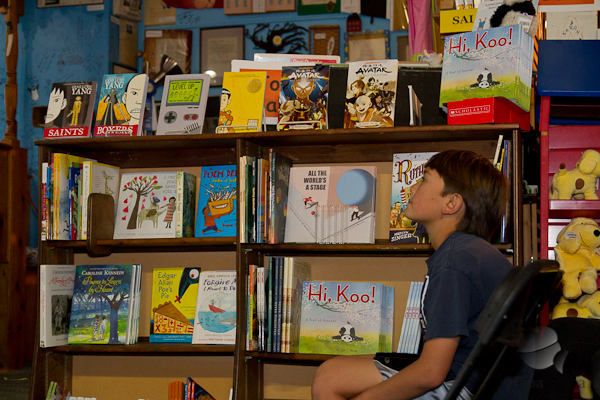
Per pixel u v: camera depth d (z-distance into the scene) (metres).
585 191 2.20
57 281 2.35
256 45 5.74
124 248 2.57
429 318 1.27
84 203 2.37
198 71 5.84
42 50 5.77
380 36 5.51
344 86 2.23
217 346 2.18
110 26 5.67
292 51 5.67
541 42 2.16
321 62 2.38
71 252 2.58
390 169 2.36
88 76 5.66
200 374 2.45
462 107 1.93
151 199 2.44
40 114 5.08
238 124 2.22
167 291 2.41
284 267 2.10
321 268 2.37
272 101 2.29
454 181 1.44
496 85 1.87
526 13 2.00
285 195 2.25
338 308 2.15
